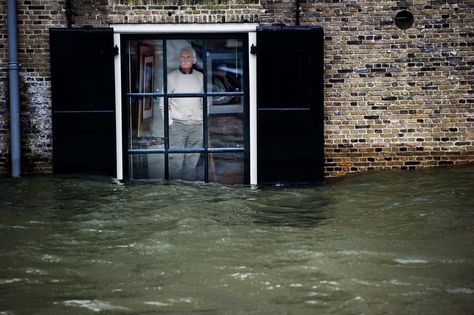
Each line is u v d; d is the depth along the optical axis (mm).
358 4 11352
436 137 11547
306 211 9391
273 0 11289
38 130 11320
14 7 11039
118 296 6402
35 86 11258
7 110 11250
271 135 11406
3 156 11297
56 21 11211
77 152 11305
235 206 9617
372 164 11578
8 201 9734
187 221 8766
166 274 6930
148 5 11250
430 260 7289
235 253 7535
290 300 6277
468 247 7711
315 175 11414
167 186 10938
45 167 11383
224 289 6543
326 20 11359
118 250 7656
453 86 11484
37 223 8672
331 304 6188
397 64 11445
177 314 6008
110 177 11367
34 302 6273
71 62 11180
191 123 11602
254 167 11477
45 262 7281
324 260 7285
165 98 11547
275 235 8211
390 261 7262
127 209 9359
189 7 11273
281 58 11305
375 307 6121
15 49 11086
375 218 8953
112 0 11211
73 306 6180
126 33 11344
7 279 6812
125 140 11523
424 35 11414
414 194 10062
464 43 11438
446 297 6320
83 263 7250
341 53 11406
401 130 11531
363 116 11492
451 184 10516
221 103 11562
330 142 11508
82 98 11234
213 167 11594
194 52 11492
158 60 11492
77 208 9398
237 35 11430
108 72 11242
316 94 11328
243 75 11500
